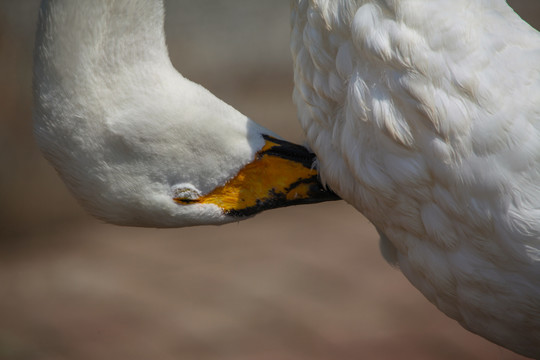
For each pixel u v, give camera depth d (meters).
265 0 15.80
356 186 4.42
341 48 4.05
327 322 9.69
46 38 4.55
